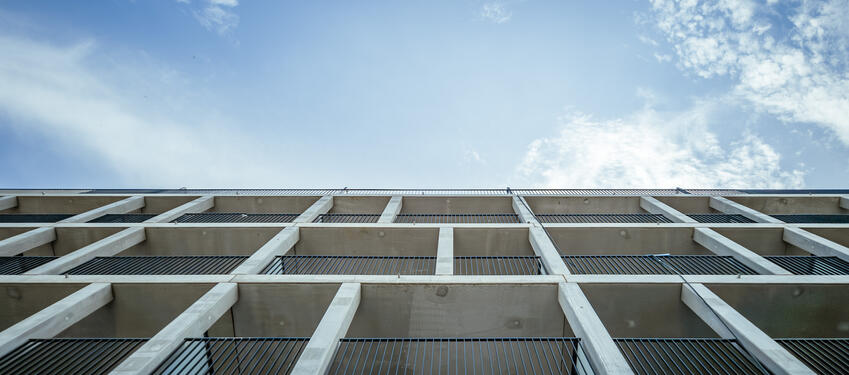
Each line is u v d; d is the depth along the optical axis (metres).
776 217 13.69
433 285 7.41
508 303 7.53
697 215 12.86
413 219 14.91
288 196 15.08
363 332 7.96
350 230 10.81
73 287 7.45
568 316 6.70
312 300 7.61
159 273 9.47
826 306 7.18
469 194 15.02
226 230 10.89
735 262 8.72
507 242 10.70
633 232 10.61
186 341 5.79
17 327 5.80
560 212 14.80
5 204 14.04
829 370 5.74
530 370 8.12
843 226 10.24
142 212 14.97
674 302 7.43
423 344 8.23
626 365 5.15
